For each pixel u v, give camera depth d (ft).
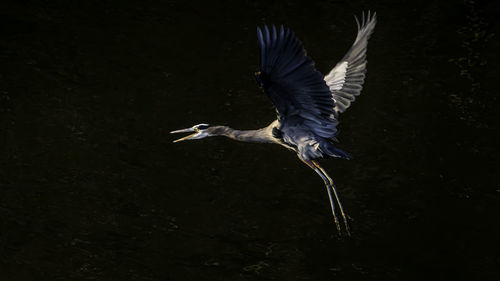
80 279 33.65
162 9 62.13
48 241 36.09
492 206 39.14
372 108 48.60
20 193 39.34
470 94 49.98
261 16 61.46
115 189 40.29
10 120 45.27
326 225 38.24
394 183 41.34
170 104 48.24
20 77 50.16
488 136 45.19
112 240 36.50
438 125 46.50
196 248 36.24
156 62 53.42
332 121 28.76
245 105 48.65
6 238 36.04
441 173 42.01
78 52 54.08
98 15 60.29
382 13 62.75
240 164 43.21
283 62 24.62
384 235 37.42
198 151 44.29
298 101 27.37
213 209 39.19
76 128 45.11
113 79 50.85
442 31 59.41
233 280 34.04
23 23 57.72
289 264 35.29
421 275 34.50
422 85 51.24
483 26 60.29
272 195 40.47
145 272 34.32
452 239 36.94
